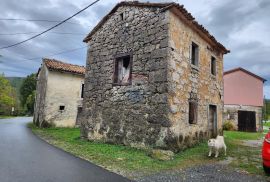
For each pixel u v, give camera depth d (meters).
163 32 7.64
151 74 7.75
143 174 4.92
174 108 7.44
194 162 6.26
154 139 7.28
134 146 7.83
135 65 8.39
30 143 8.53
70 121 18.05
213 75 10.95
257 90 22.00
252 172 5.29
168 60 7.38
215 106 11.05
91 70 10.49
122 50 9.10
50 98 17.22
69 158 6.18
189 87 8.59
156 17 7.99
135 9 8.86
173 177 4.72
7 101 34.72
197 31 9.41
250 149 8.88
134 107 8.14
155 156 6.50
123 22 9.30
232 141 11.44
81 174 4.71
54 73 17.64
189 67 8.68
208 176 4.86
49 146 8.07
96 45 10.49
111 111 9.05
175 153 7.16
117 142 8.49
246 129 21.36
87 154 6.82
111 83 9.31
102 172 4.94
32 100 40.34
